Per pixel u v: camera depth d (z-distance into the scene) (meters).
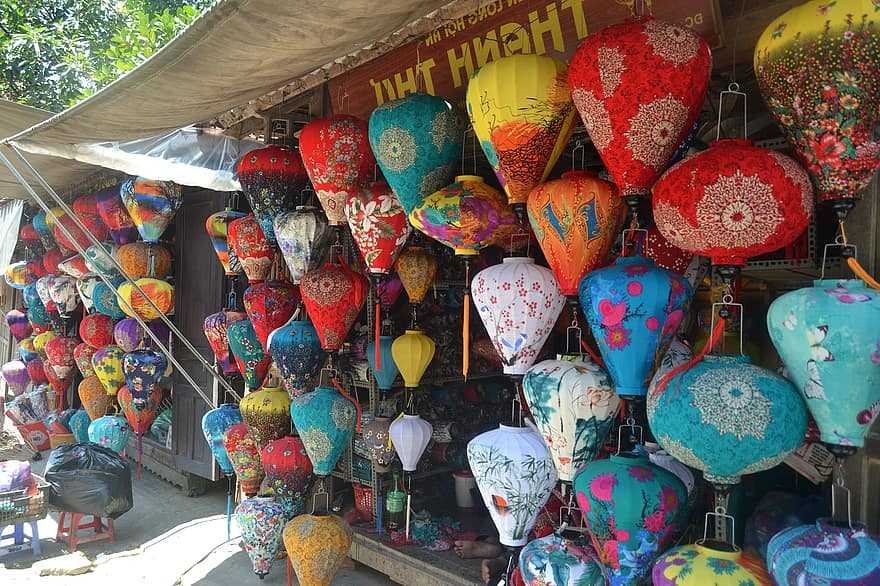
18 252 7.19
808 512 1.67
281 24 1.72
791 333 1.16
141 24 5.65
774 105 1.20
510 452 1.71
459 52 2.18
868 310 1.09
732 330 1.95
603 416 1.56
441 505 3.38
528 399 1.63
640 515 1.38
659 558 1.35
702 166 1.22
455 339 3.31
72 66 6.36
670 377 1.30
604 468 1.48
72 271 4.73
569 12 1.86
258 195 2.54
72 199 5.11
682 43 1.28
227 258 3.24
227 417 3.14
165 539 3.56
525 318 1.69
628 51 1.28
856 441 1.15
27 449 5.88
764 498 1.81
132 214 3.85
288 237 2.40
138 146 3.37
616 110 1.31
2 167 4.08
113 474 3.47
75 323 5.60
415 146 1.86
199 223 4.21
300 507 2.78
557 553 1.58
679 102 1.30
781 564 1.16
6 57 6.04
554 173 2.62
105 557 3.29
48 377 5.49
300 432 2.44
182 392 4.32
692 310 2.08
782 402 1.19
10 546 3.36
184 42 1.81
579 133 2.07
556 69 1.52
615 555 1.43
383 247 2.14
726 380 1.22
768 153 1.20
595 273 1.44
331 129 2.16
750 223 1.19
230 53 1.91
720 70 1.75
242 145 3.75
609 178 1.71
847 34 1.06
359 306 2.38
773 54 1.16
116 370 4.28
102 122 2.58
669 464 1.69
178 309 4.35
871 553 1.10
